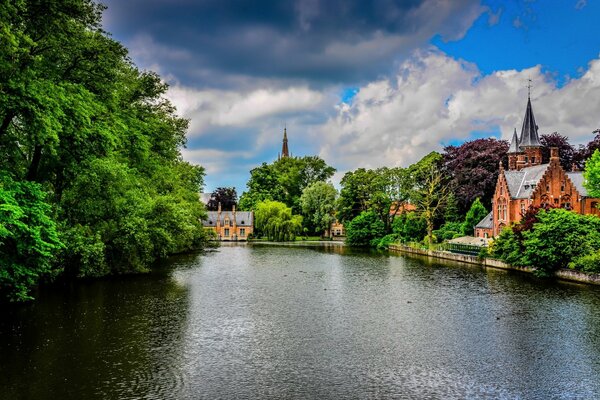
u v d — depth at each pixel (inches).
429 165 3312.0
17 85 821.2
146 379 637.3
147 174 1708.9
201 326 917.8
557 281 1494.8
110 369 670.5
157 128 1628.9
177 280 1497.3
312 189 4424.2
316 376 660.7
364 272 1771.7
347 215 3882.9
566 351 772.0
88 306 1062.4
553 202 2365.9
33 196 915.4
